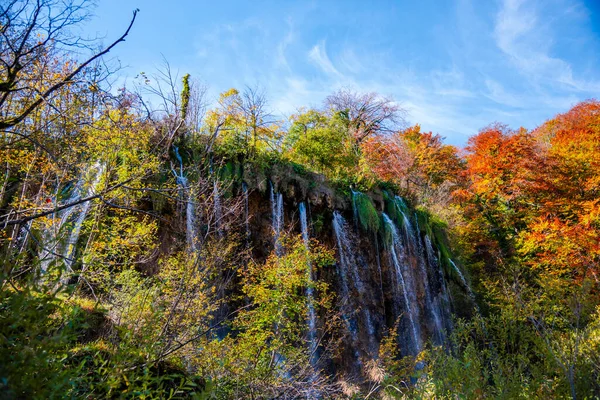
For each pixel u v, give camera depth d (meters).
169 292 6.14
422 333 16.38
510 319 6.47
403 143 23.25
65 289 2.18
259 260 12.79
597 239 14.31
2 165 5.57
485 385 5.06
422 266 18.17
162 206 10.02
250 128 14.37
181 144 11.66
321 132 18.67
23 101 4.50
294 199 14.39
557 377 5.80
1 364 1.78
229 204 11.30
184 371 5.14
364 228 15.87
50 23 3.27
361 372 12.44
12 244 2.71
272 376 6.53
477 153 23.81
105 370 2.74
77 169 6.84
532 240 16.70
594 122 22.75
